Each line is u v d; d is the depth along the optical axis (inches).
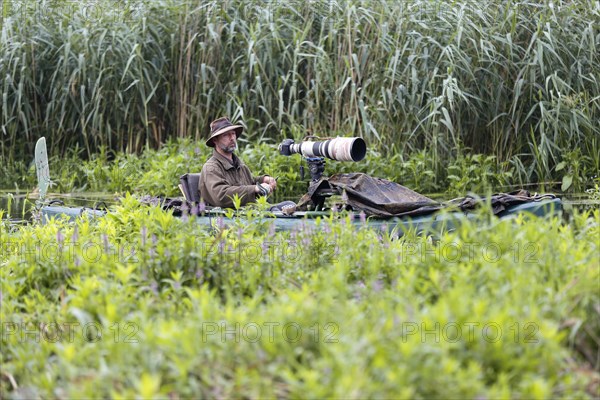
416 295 333.4
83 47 1058.1
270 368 268.8
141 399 256.7
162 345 282.5
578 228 418.9
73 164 1042.7
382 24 965.8
